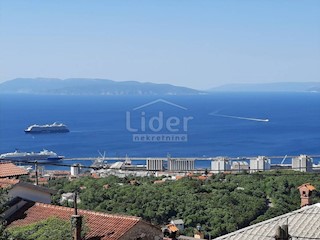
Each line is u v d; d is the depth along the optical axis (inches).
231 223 2699.3
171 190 3065.9
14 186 1325.0
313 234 898.1
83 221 1129.4
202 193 3063.5
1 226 1026.7
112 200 2829.7
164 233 1254.9
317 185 2987.2
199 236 2433.6
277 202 2952.8
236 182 3326.8
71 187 3102.9
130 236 1130.7
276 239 795.4
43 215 1248.8
